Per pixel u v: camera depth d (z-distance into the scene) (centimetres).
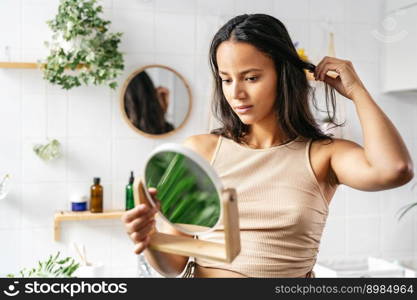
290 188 91
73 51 203
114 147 227
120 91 226
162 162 70
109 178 227
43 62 213
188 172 69
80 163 223
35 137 218
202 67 236
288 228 89
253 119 87
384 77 256
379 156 87
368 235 260
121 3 224
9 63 205
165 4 230
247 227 90
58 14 208
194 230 73
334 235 256
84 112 223
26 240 218
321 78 101
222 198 66
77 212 217
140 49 228
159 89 229
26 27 214
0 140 215
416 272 221
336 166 95
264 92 86
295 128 97
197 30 235
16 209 217
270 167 94
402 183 88
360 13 255
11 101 215
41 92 218
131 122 226
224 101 100
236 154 97
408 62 239
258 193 92
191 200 71
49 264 116
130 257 231
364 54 256
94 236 226
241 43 84
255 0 241
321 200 94
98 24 208
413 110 265
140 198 73
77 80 208
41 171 219
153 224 76
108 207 227
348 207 257
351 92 97
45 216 220
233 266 89
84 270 204
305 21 247
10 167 216
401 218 265
